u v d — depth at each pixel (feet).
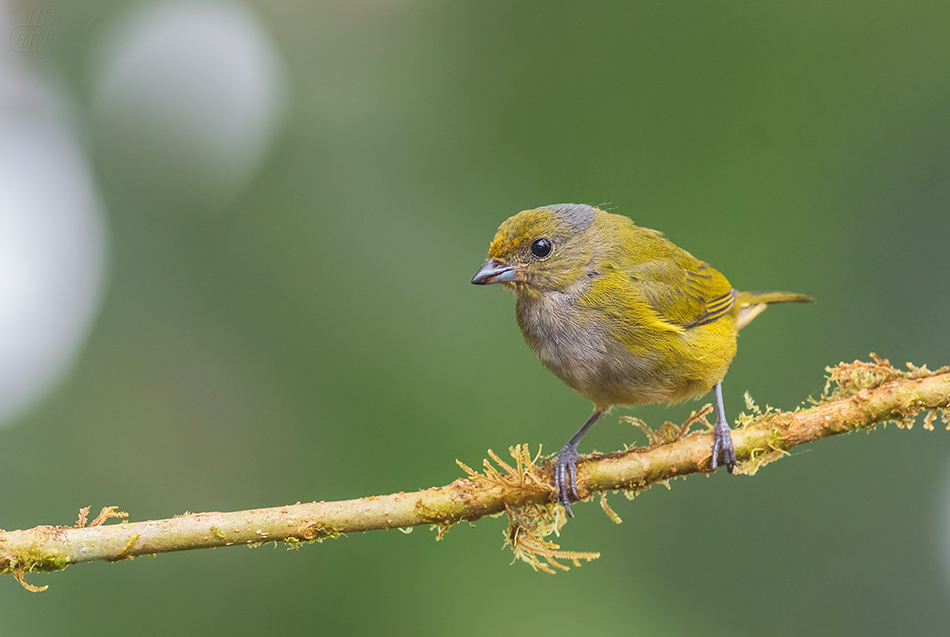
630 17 38.78
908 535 35.94
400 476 33.76
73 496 33.65
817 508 36.83
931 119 38.19
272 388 35.19
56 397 35.53
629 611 33.91
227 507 33.30
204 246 36.78
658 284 27.12
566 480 22.93
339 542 32.78
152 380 35.32
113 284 36.78
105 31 37.78
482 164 37.32
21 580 19.75
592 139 38.40
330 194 36.70
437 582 32.42
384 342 35.17
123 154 37.52
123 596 31.76
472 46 38.40
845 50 39.01
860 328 37.68
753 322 38.55
